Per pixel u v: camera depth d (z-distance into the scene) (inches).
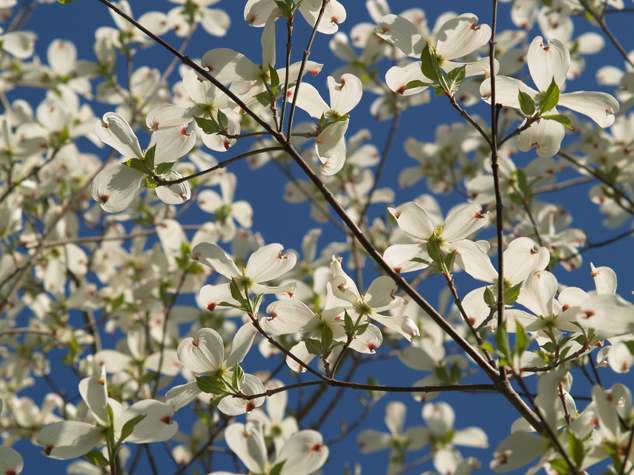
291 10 77.1
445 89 77.4
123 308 114.7
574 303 78.2
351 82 78.7
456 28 78.0
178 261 105.0
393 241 125.9
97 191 77.2
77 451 76.3
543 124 78.1
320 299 106.5
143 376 102.6
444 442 118.5
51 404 116.6
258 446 76.7
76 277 123.0
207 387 77.4
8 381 123.7
